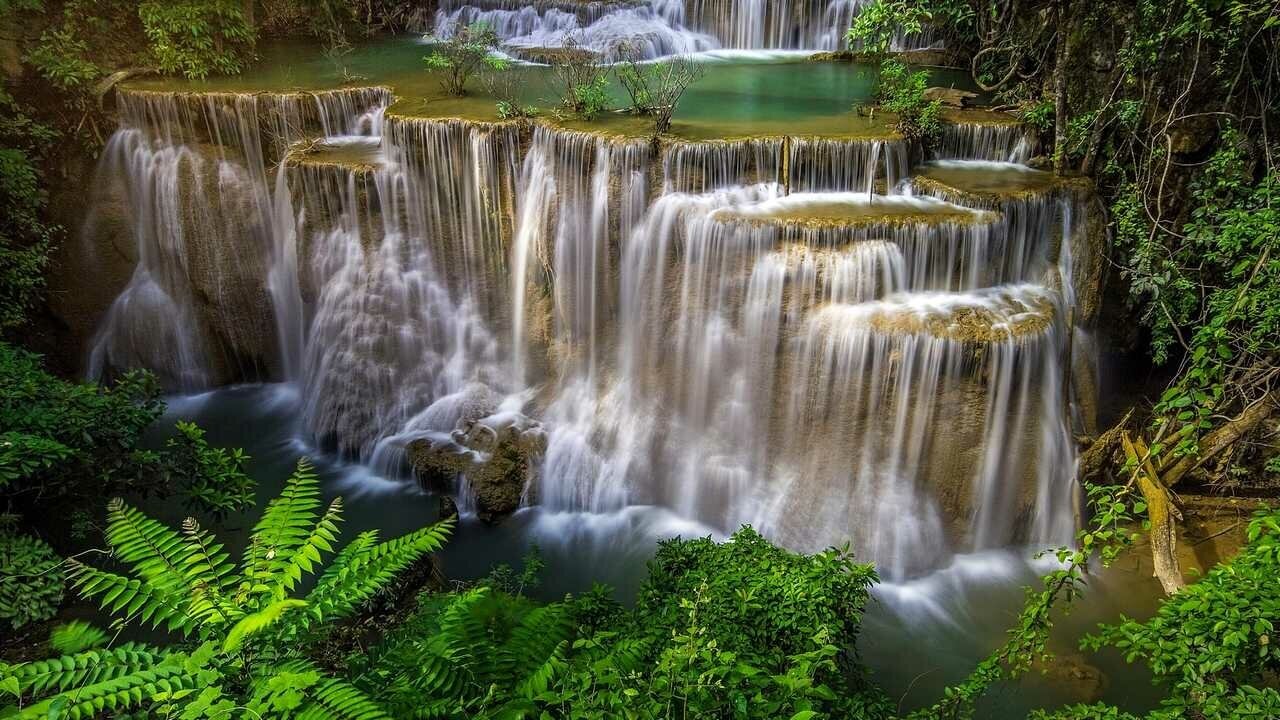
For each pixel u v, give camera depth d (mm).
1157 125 11000
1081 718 5512
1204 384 8180
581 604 7547
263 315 15031
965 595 9922
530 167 12336
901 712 8406
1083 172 11422
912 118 12055
